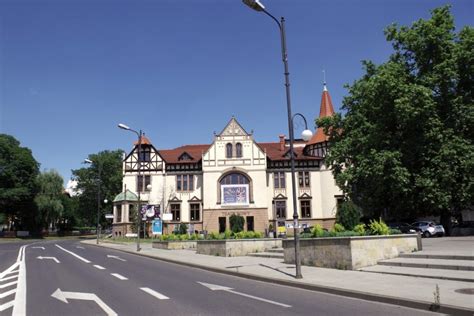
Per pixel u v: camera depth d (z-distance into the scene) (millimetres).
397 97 31766
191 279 15539
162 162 57344
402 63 35750
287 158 56438
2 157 72250
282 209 55469
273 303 10367
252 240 25688
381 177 31719
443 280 12602
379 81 32312
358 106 37469
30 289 12883
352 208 21172
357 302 10500
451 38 33750
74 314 9094
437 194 30062
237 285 13844
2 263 23031
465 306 8805
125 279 15406
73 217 102500
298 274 14250
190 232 50812
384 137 33781
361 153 34219
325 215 54562
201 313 9102
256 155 55000
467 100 32875
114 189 82812
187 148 65875
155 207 39781
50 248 39250
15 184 72188
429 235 37594
